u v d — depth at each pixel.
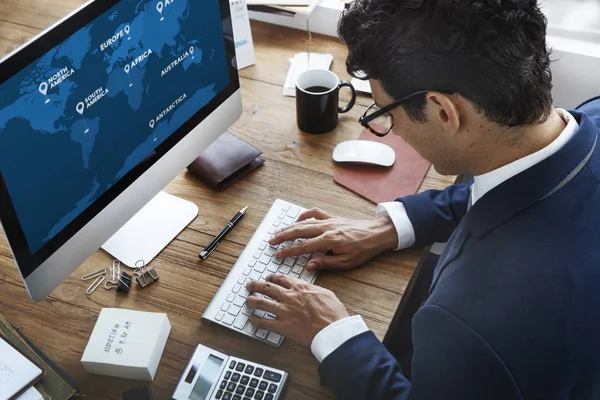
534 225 0.83
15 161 0.87
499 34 0.75
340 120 1.42
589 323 0.80
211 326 1.07
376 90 0.90
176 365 1.02
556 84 1.64
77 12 0.87
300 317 1.03
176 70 1.08
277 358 1.03
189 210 1.24
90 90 0.94
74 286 1.12
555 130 0.85
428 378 0.85
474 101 0.80
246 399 0.95
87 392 0.98
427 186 1.29
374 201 1.25
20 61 0.82
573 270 0.80
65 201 0.97
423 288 1.36
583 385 0.86
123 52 0.96
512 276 0.81
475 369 0.80
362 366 0.97
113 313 1.04
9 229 0.89
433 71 0.79
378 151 1.31
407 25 0.78
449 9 0.75
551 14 1.69
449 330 0.83
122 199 1.08
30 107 0.86
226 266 1.15
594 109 1.04
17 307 1.09
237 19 1.50
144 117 1.05
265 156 1.34
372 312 1.08
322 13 1.64
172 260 1.16
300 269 1.14
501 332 0.79
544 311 0.79
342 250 1.14
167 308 1.09
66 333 1.06
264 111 1.45
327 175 1.31
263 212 1.24
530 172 0.84
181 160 1.18
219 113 1.22
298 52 1.61
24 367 0.97
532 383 0.79
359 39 0.83
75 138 0.94
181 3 1.03
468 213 0.90
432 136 0.88
